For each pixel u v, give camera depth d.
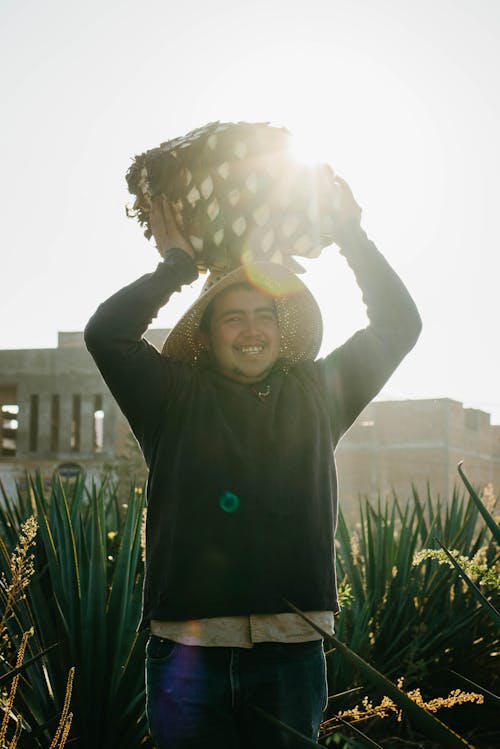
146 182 2.64
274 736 2.10
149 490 2.27
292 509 2.20
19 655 2.57
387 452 44.00
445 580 5.16
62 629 3.34
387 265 2.55
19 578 2.86
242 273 2.41
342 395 2.48
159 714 2.12
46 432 42.53
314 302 2.55
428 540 5.50
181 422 2.27
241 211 2.46
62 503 3.95
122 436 41.44
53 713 3.38
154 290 2.34
